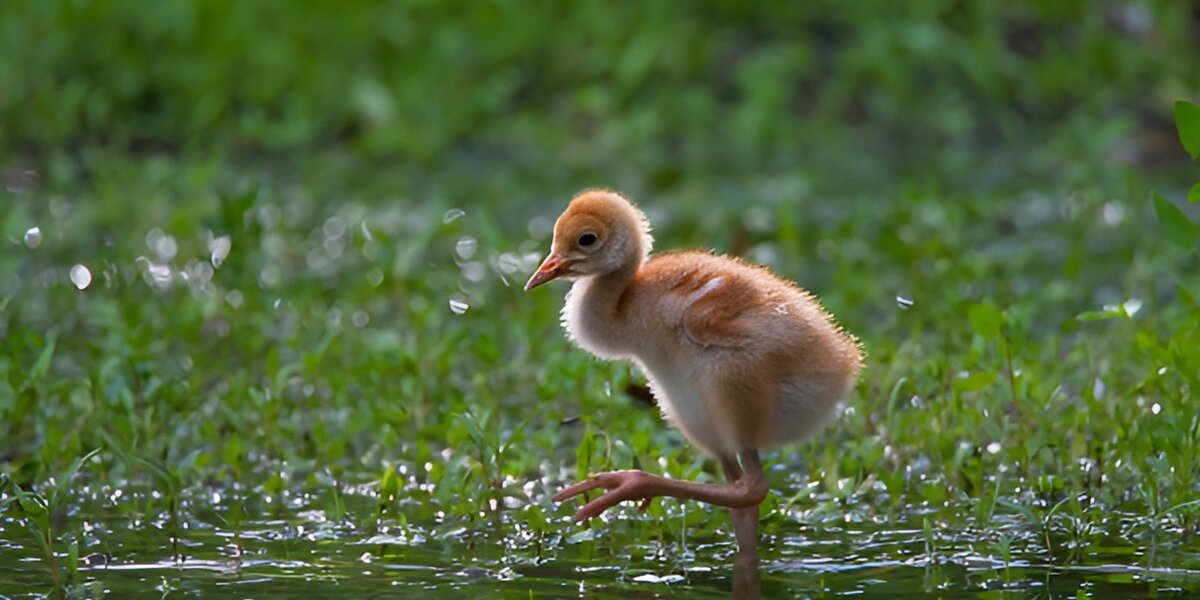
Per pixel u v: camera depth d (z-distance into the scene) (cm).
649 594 814
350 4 2339
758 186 1962
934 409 1029
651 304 888
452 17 2370
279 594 816
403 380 1152
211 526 943
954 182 1972
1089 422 1045
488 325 1377
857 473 972
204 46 2236
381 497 941
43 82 2148
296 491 1017
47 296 1504
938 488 945
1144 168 2008
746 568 855
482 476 971
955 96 2267
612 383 1041
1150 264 1417
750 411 862
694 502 939
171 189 1861
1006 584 820
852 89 2264
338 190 1967
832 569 851
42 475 1030
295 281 1513
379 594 816
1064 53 2330
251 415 1117
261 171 2042
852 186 1962
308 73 2214
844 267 1448
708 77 2295
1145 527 905
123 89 2162
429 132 2161
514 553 884
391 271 1403
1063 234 1708
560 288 1508
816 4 2420
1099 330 1367
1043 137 2183
